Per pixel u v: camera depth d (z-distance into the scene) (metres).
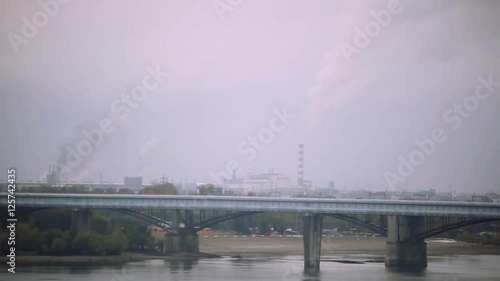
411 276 174.62
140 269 180.88
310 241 192.62
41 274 167.88
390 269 191.75
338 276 173.25
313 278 168.75
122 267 184.25
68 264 186.75
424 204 188.88
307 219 193.62
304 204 193.62
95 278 162.25
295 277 169.62
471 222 196.88
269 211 195.25
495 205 184.75
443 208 188.12
